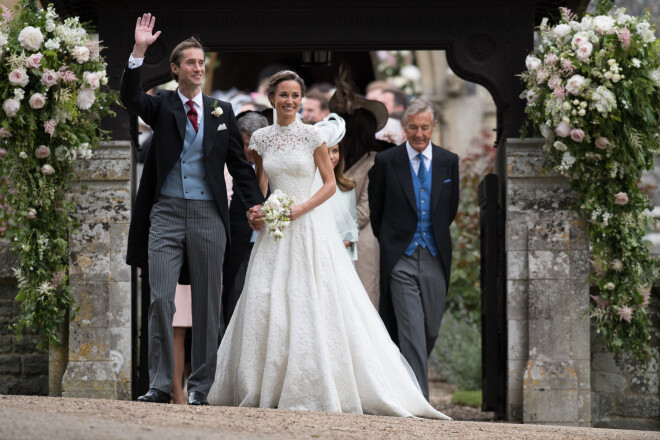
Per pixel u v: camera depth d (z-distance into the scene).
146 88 26.48
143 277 26.06
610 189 25.31
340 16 26.39
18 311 27.12
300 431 14.98
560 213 26.17
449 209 24.92
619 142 24.91
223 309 24.39
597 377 27.03
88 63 24.12
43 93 23.69
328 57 30.55
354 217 25.80
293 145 21.09
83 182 25.66
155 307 19.92
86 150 24.42
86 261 25.52
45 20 23.92
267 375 20.08
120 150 25.72
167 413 15.88
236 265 24.31
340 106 27.94
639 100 24.53
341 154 25.70
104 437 12.34
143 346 26.00
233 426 14.85
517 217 26.25
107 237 25.58
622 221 25.41
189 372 25.61
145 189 20.78
